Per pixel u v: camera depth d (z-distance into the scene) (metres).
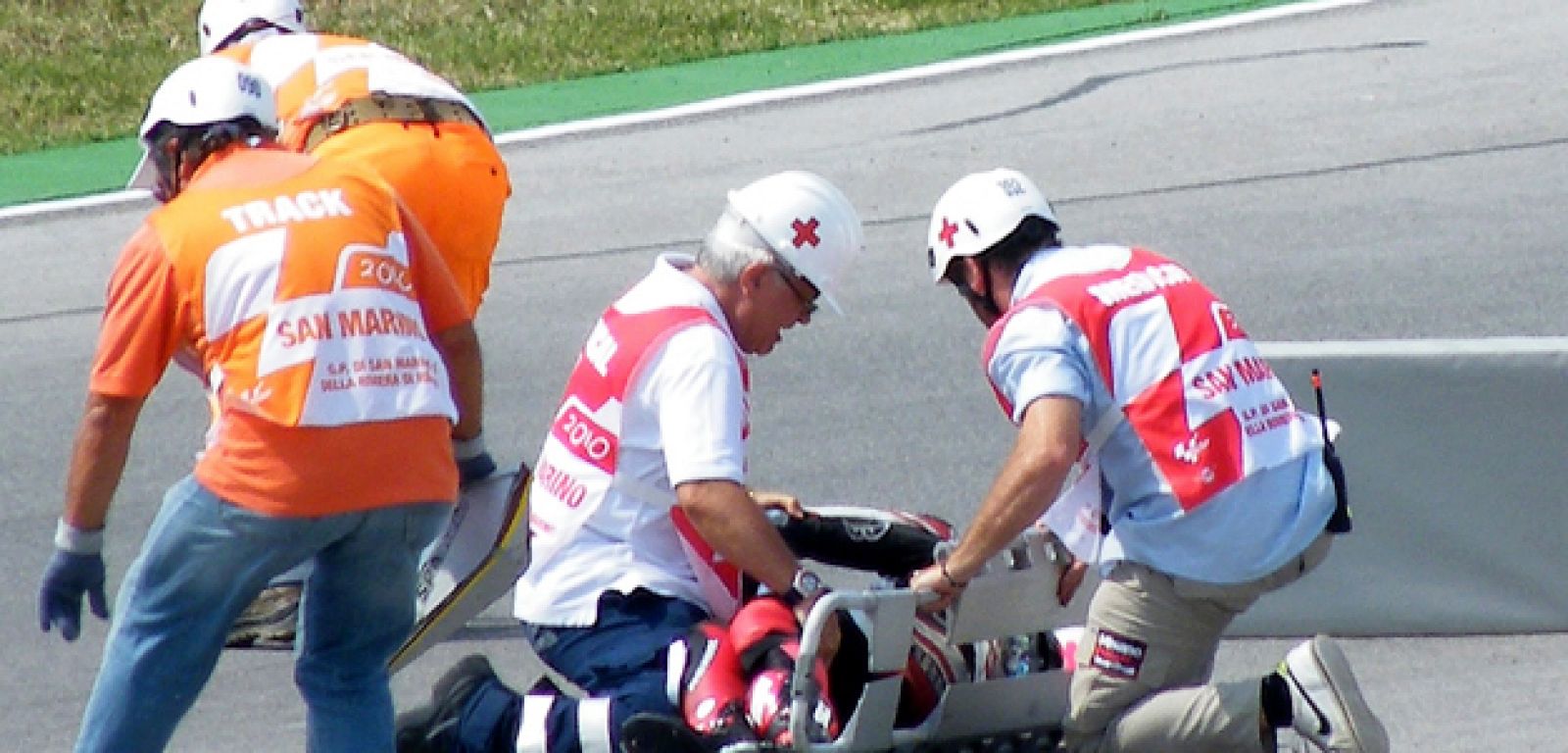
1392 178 34.25
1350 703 15.70
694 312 16.70
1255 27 43.22
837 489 24.73
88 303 32.72
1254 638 20.52
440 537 17.98
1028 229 16.69
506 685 19.00
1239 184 34.41
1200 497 15.97
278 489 15.31
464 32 46.78
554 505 17.19
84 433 15.45
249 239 15.45
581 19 47.06
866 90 41.00
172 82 16.19
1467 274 30.25
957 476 24.97
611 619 16.97
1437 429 19.81
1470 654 19.98
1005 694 16.78
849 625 16.70
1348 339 28.25
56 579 15.82
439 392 15.91
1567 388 19.55
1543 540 19.92
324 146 21.42
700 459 16.22
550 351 29.67
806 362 28.70
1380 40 41.56
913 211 34.19
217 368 15.46
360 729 16.41
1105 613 16.58
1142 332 16.11
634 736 15.89
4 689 21.00
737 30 45.84
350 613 16.20
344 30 47.22
